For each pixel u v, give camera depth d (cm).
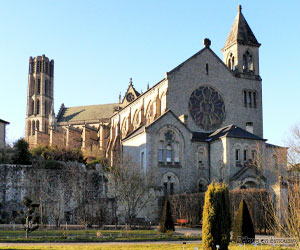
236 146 7581
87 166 8031
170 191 7619
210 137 8225
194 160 7925
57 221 5891
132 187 6688
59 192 6569
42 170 6562
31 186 6481
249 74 9550
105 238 4356
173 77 8638
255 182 7275
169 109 8188
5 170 6488
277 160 7700
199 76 8925
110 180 6944
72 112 18538
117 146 10612
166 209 5253
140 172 7362
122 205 6794
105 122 14912
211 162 7962
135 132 8638
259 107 9506
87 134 13450
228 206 3525
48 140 14375
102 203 6594
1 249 3331
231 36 10088
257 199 5472
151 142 7625
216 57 9188
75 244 3847
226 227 3456
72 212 6538
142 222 6762
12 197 6438
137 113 10550
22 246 3572
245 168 7312
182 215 6794
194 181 7838
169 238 4503
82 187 6694
